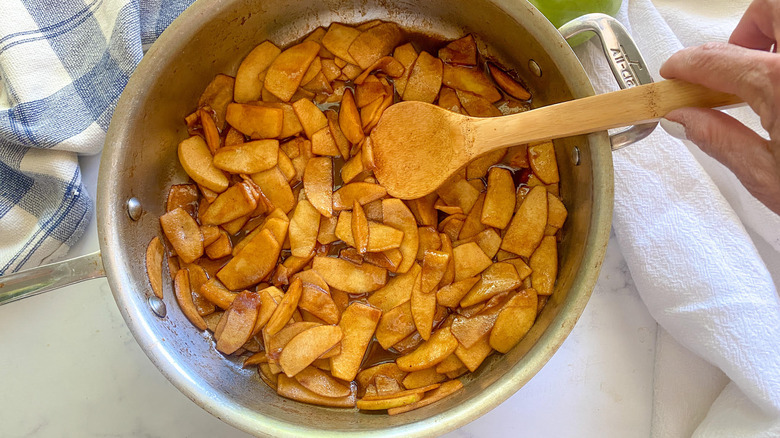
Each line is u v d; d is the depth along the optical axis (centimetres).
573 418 37
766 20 26
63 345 38
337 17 37
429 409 31
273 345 33
